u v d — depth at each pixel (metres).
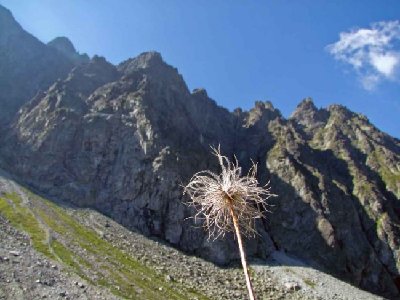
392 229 145.75
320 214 140.62
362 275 132.75
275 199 148.25
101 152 126.75
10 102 173.12
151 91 154.12
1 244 62.72
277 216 143.62
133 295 62.16
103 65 179.62
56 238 78.38
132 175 119.25
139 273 75.81
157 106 150.50
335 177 168.00
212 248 103.44
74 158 124.75
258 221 139.12
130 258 83.00
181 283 78.94
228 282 88.50
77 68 170.75
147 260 85.44
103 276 66.00
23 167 120.25
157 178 117.12
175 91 180.00
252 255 111.19
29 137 131.00
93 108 143.12
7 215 83.75
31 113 142.12
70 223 92.31
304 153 173.00
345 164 179.88
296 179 152.12
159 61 188.75
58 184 116.38
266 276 99.25
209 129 188.62
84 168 122.44
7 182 108.12
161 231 109.19
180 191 115.31
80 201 112.19
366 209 154.50
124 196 115.75
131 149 126.12
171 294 70.12
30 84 191.12
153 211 112.38
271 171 159.88
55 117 133.12
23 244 68.00
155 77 174.00
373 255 137.62
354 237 140.25
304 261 128.62
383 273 134.50
